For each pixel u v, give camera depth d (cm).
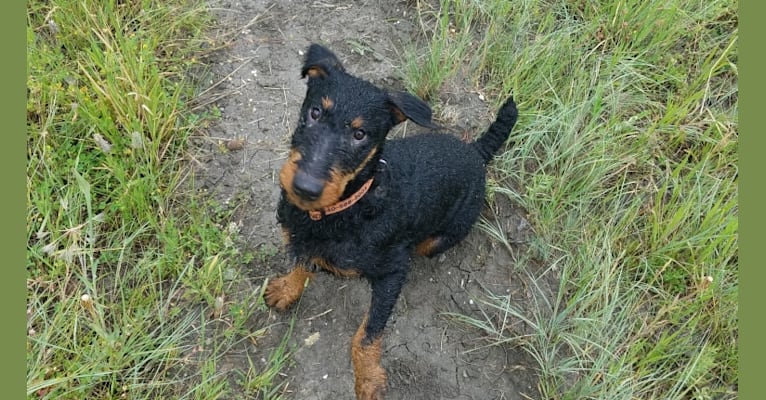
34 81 104
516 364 100
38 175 100
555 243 110
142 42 115
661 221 110
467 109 122
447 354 100
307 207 74
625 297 104
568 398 95
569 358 98
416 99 79
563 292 106
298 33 128
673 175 115
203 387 88
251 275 102
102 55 108
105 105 102
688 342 101
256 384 91
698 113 124
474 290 107
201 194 108
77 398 84
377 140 78
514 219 113
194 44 122
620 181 116
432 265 108
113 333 87
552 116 118
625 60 127
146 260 96
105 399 86
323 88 77
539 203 113
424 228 94
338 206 79
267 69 123
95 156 104
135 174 102
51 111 102
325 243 84
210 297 95
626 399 93
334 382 96
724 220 106
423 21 133
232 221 106
